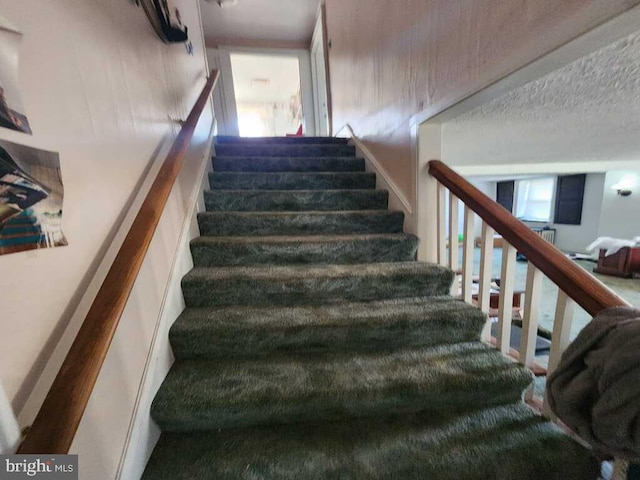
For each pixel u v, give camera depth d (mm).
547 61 792
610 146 2164
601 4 622
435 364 1151
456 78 1144
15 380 552
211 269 1515
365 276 1443
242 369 1129
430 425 1009
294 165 2449
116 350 786
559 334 947
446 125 1505
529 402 1163
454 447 921
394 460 882
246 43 4559
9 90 558
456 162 3006
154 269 1072
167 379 1065
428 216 1641
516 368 1116
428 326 1277
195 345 1174
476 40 1014
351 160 2469
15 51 576
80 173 763
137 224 852
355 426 1013
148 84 1266
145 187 1128
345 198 2045
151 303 1030
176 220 1372
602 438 684
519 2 822
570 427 772
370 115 2287
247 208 2002
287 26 4316
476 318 1301
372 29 2125
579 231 5820
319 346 1244
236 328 1186
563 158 2939
